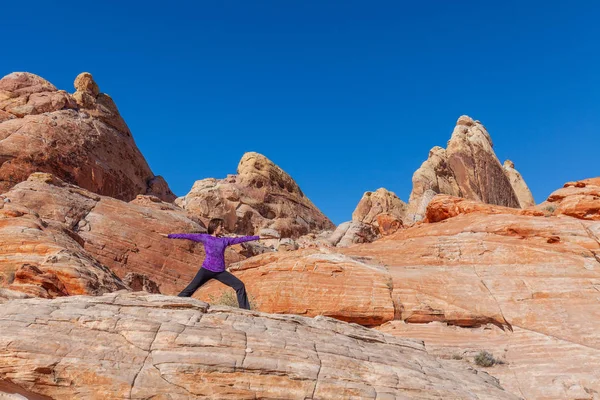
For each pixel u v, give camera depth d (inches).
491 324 805.9
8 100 2114.9
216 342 345.4
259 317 397.4
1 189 1744.6
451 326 821.9
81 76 2425.0
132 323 343.3
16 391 317.7
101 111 2381.9
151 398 311.6
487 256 953.5
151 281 1205.7
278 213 2962.6
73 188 1449.3
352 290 864.3
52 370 306.3
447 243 1020.5
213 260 395.5
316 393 341.4
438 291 855.7
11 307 349.7
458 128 3011.8
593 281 832.3
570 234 992.2
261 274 938.1
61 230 964.6
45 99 2167.8
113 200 1478.8
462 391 404.2
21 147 1862.7
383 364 392.8
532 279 857.5
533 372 664.4
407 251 1048.8
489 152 2901.1
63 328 331.3
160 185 2625.5
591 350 693.9
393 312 829.8
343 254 1038.4
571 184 1259.8
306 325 414.3
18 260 750.5
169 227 1461.6
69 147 2025.1
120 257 1306.6
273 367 342.0
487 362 689.0
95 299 373.7
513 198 2940.5
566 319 767.1
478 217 1151.6
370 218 2701.8
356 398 347.6
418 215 2337.6
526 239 1008.9
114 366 316.8
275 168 3196.4
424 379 395.5
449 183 2785.4
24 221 869.8
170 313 370.0
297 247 1395.2
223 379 328.5
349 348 398.0
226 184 2903.5
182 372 322.7
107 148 2267.5
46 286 659.4
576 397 606.5
